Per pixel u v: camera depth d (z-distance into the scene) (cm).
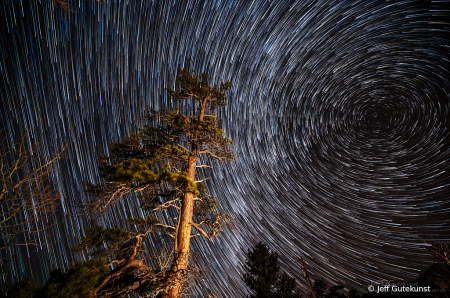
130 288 516
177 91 941
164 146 801
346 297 1027
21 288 380
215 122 861
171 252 625
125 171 616
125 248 603
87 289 407
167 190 745
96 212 608
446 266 1045
